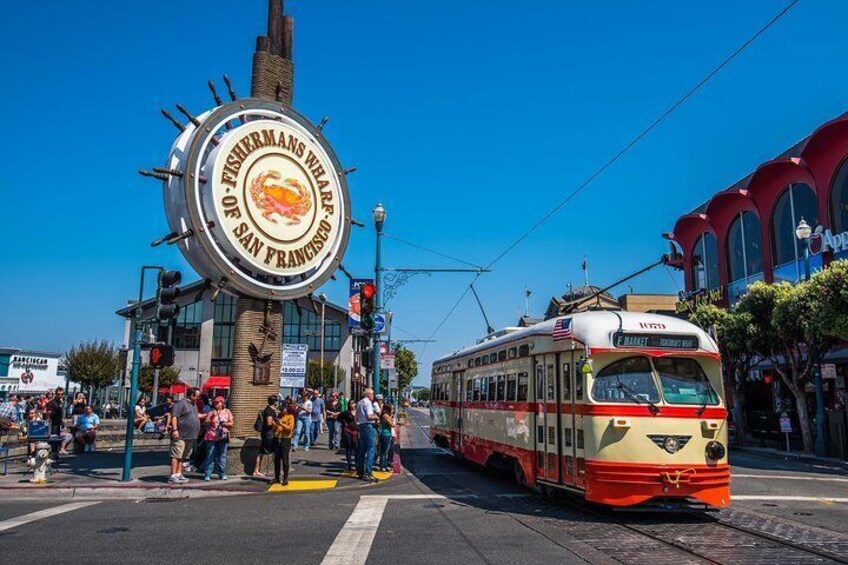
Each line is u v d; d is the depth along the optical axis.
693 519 10.11
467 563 7.33
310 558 7.53
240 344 15.73
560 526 9.52
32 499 12.23
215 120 15.36
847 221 25.97
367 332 17.61
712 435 10.09
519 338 13.62
